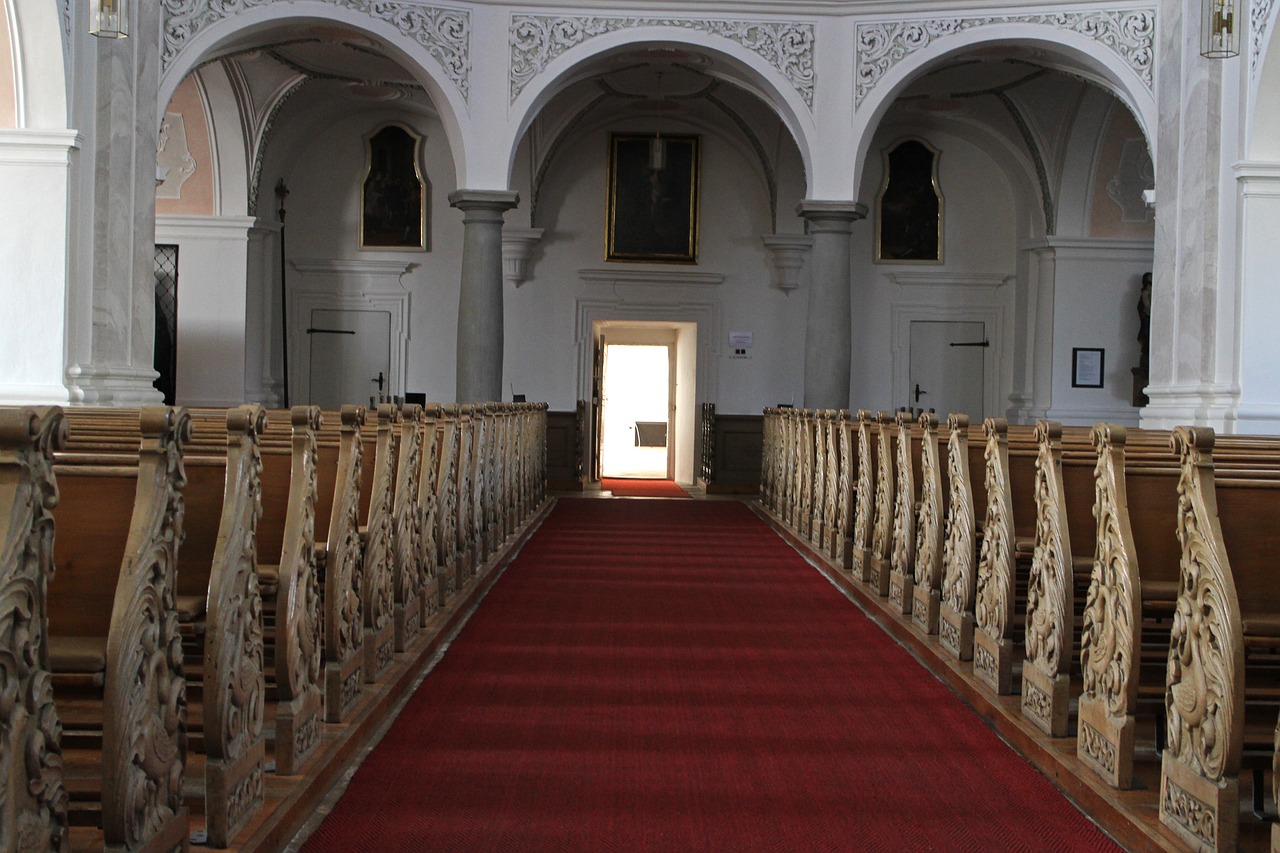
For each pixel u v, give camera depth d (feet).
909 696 18.28
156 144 37.09
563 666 19.81
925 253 60.54
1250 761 13.51
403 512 19.61
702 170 60.44
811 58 44.21
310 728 13.92
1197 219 36.27
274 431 22.03
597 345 61.82
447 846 12.07
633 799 13.55
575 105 56.18
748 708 17.46
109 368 34.01
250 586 11.93
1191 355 36.45
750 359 60.75
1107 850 12.38
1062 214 56.39
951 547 20.31
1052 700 15.29
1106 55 41.09
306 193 58.80
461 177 44.32
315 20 41.32
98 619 10.53
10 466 7.60
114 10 29.30
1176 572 14.71
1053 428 15.67
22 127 32.22
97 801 11.08
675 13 44.09
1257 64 34.37
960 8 43.01
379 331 59.47
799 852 12.16
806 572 31.01
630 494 56.65
